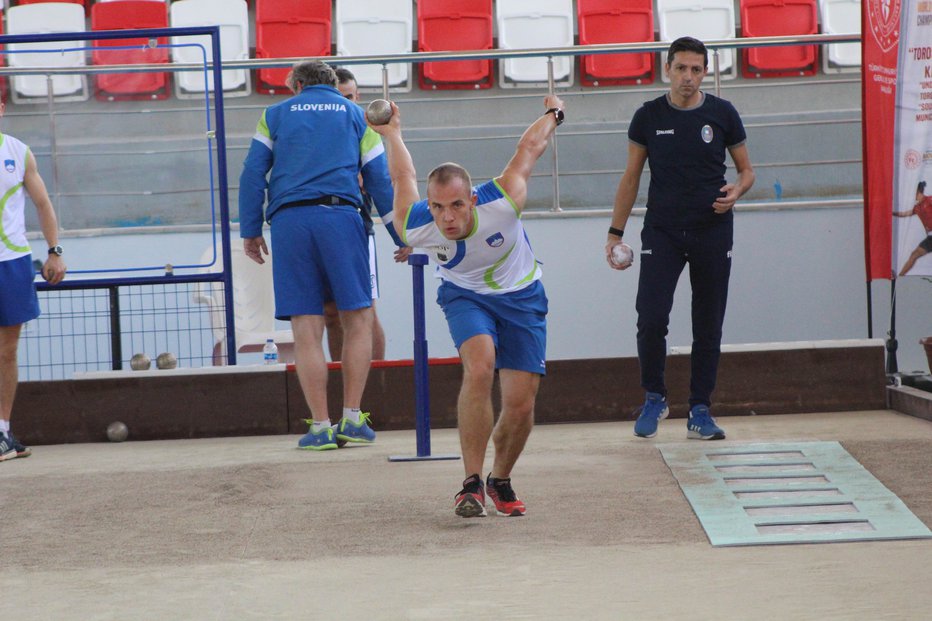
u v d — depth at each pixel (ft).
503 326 31.76
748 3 82.23
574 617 22.58
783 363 49.83
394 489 35.35
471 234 30.42
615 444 42.34
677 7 83.41
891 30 48.93
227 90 76.79
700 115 42.19
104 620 23.38
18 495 36.37
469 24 82.02
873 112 49.37
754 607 22.88
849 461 37.17
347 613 23.34
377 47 82.38
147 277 52.60
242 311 61.82
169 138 58.44
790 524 30.04
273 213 44.04
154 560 28.37
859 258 63.77
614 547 28.14
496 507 31.78
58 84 57.82
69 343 60.39
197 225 59.16
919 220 49.73
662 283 42.70
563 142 67.82
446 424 50.52
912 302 63.62
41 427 49.65
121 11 81.82
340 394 49.83
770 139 67.62
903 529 28.94
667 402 48.06
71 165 58.08
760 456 38.63
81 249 58.54
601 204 66.74
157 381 49.80
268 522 31.76
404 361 50.16
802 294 63.87
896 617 21.93
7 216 44.45
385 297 64.64
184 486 36.60
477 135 68.59
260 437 49.44
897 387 49.55
